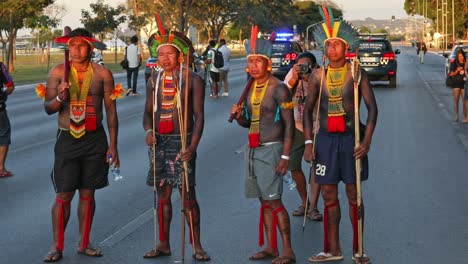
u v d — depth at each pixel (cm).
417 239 766
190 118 688
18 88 3350
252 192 679
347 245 741
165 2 7100
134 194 988
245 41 676
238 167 1195
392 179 1084
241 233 792
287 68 3075
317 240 762
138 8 7200
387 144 1438
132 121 1867
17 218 863
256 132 668
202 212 891
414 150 1360
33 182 1080
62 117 695
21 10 4981
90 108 696
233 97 2620
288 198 958
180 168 682
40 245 747
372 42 3017
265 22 8325
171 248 733
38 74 4719
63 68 699
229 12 8319
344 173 661
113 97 705
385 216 863
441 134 1583
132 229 806
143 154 1330
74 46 688
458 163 1219
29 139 1548
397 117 1916
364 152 649
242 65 5959
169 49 674
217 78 2609
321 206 901
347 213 875
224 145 1442
